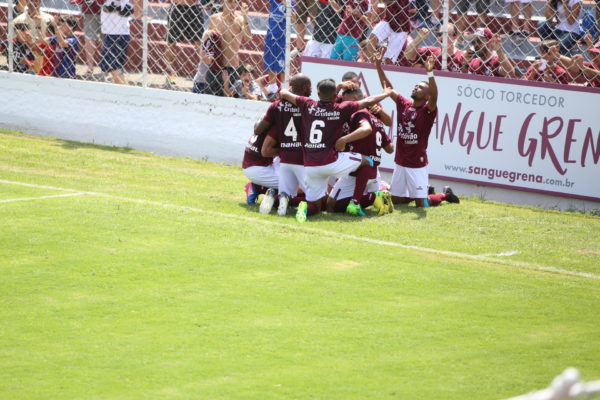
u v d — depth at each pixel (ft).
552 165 67.51
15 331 36.91
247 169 62.80
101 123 86.94
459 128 71.00
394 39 76.38
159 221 56.39
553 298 43.73
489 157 69.97
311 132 59.16
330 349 35.65
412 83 72.43
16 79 90.89
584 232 59.88
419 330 38.19
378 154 62.28
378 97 61.05
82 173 71.67
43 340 35.96
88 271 45.44
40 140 87.40
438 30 79.00
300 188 62.80
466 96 70.28
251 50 91.91
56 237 51.60
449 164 71.87
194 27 89.35
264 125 60.75
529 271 49.24
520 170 68.85
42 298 41.16
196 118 81.92
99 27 91.04
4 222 54.49
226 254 49.55
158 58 95.45
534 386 32.19
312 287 44.06
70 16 100.89
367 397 30.91
